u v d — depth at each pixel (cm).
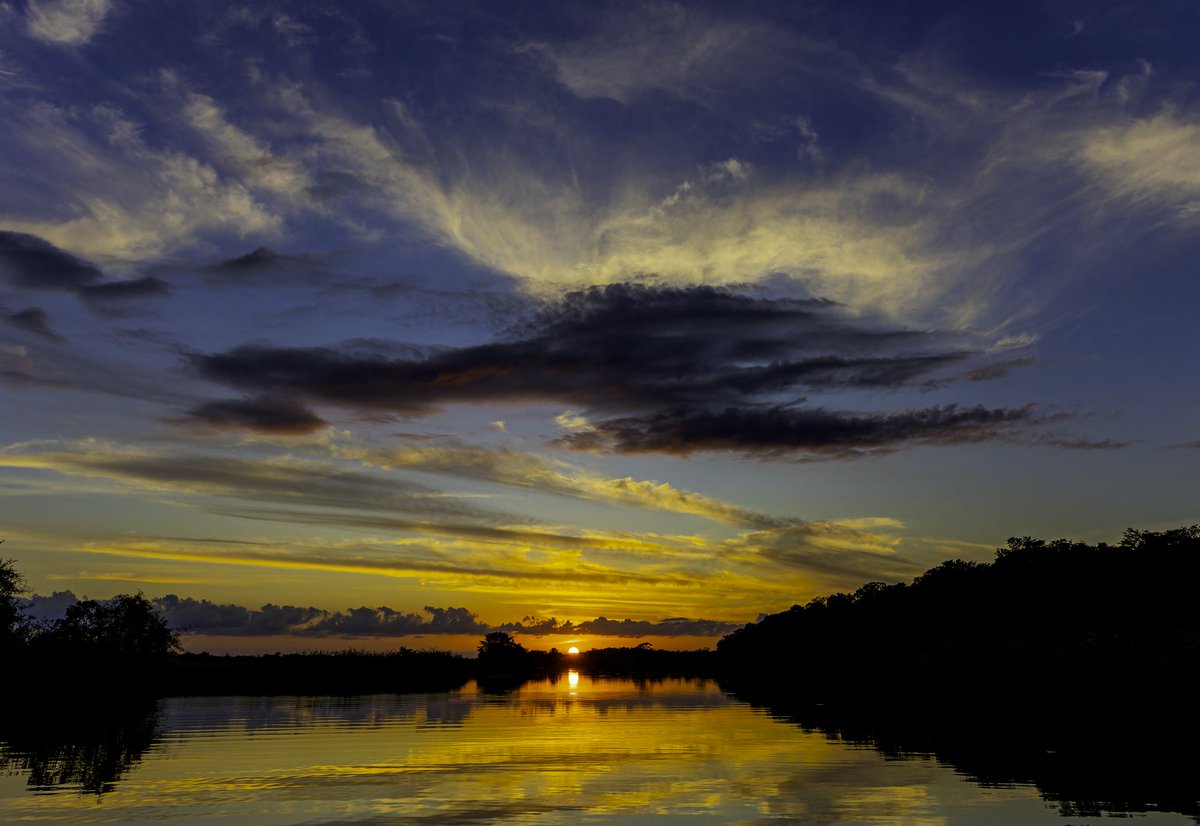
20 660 6438
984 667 6856
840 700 7781
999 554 11256
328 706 6869
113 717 5716
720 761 3331
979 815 2267
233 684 10381
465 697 8356
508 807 2372
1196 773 2995
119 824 2191
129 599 7638
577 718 5575
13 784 2817
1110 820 2209
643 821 2197
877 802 2447
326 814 2288
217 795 2581
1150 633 6291
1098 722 4631
